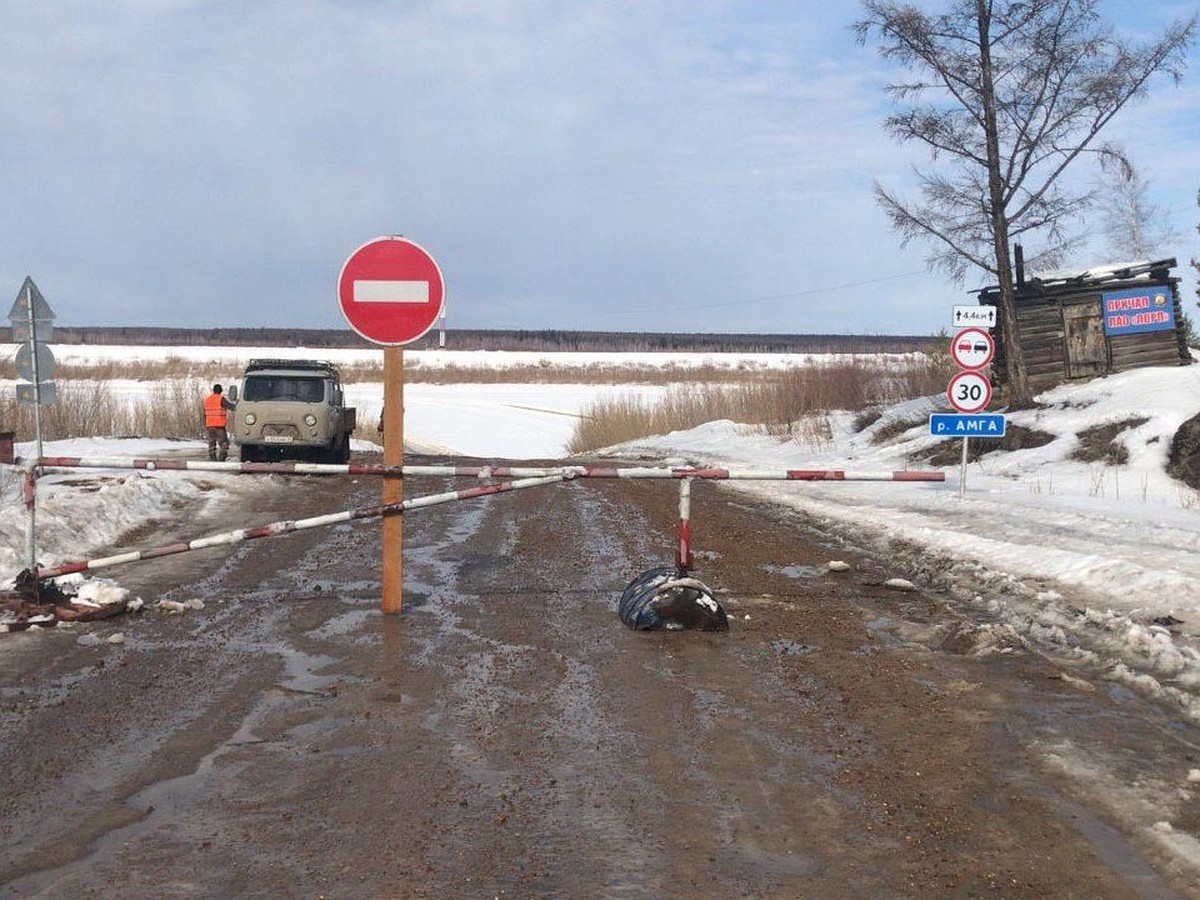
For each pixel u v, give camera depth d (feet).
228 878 14.32
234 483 65.05
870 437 98.84
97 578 33.06
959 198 82.94
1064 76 78.69
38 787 17.61
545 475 30.60
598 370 309.01
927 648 27.76
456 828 16.01
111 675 24.38
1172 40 76.33
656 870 14.60
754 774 18.43
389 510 30.71
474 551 43.34
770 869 14.65
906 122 81.71
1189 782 18.01
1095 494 57.72
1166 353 88.12
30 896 13.78
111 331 456.45
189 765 18.67
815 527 52.39
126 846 15.33
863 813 16.69
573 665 25.76
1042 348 89.45
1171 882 14.24
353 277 30.07
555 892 13.89
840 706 22.54
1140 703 22.80
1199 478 60.54
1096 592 33.40
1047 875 14.46
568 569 39.22
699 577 37.63
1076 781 18.06
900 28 78.48
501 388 259.19
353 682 24.00
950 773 18.48
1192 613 29.86
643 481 79.87
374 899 13.70
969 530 46.52
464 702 22.58
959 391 57.26
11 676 24.25
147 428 111.75
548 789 17.65
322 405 83.51
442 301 30.25
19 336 34.53
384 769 18.54
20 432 94.53
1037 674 25.12
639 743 20.06
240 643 27.53
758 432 123.54
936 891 13.99
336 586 35.35
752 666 25.86
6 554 36.94
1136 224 122.21
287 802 17.01
